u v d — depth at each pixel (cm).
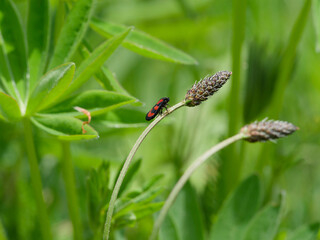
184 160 46
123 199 35
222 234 38
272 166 45
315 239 38
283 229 43
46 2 37
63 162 39
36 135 48
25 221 45
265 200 45
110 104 35
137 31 38
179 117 47
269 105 44
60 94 34
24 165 50
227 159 43
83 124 33
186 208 39
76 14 36
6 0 37
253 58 43
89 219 35
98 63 34
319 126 52
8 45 36
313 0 38
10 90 36
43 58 37
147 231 46
